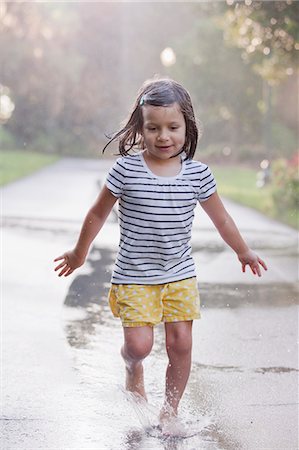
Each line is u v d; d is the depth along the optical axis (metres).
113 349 5.72
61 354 5.54
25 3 51.59
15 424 4.18
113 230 12.49
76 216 14.59
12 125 55.94
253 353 5.74
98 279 8.41
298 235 13.62
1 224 12.98
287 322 6.75
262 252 11.21
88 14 57.62
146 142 4.20
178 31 59.00
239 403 4.63
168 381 4.32
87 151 55.88
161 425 4.18
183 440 4.03
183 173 4.25
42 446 3.89
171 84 4.23
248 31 19.89
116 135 4.42
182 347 4.27
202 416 4.40
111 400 4.59
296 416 4.42
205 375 5.18
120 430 4.13
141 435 4.08
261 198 21.86
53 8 53.34
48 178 26.64
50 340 5.92
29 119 56.03
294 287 8.41
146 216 4.19
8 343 5.79
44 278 8.39
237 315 6.99
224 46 52.00
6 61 52.81
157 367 5.30
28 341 5.86
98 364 5.32
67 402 4.54
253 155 55.16
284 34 19.17
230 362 5.50
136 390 4.45
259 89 54.06
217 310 7.18
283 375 5.21
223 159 55.97
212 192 4.36
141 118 4.22
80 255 4.43
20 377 4.98
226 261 10.11
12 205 16.48
